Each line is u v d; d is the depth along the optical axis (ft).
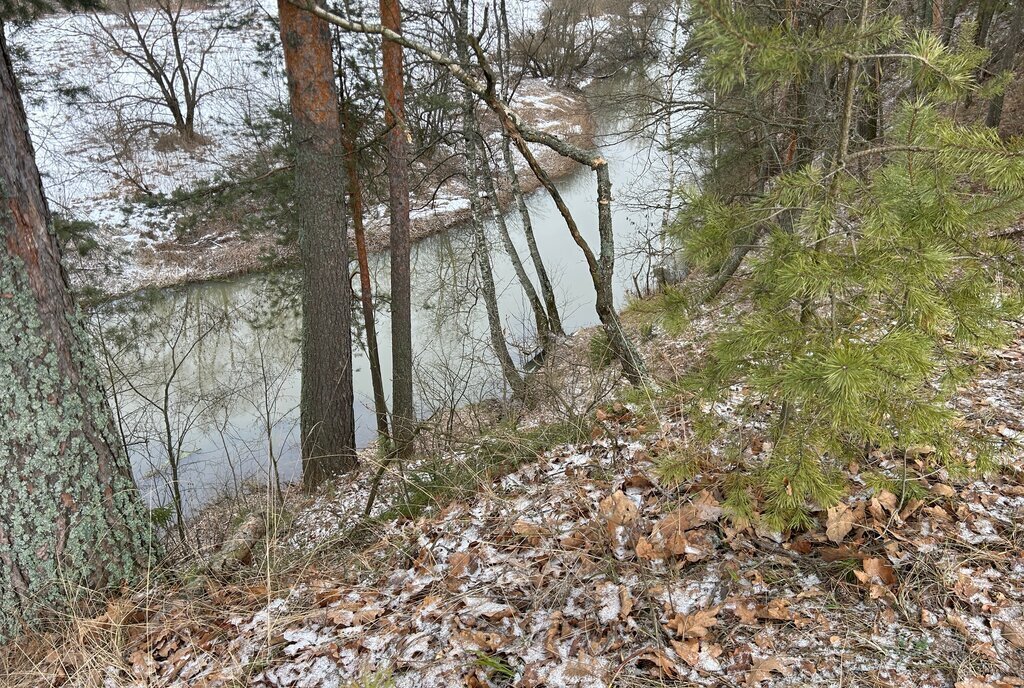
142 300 35.09
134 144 62.23
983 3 36.60
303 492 25.00
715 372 8.89
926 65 7.11
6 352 9.53
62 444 10.08
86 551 10.33
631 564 8.83
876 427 7.73
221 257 49.80
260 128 31.17
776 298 7.79
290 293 35.22
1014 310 8.05
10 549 9.60
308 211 24.40
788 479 7.93
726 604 7.84
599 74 74.69
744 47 6.69
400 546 11.32
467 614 8.45
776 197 7.39
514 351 36.01
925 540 8.38
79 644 8.89
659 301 9.18
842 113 7.43
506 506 11.38
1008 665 6.62
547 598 8.50
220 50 62.44
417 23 32.01
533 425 17.54
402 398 29.78
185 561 11.94
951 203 7.36
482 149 34.19
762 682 6.68
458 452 15.62
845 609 7.55
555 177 69.15
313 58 22.79
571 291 47.75
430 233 56.29
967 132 7.19
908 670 6.63
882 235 6.99
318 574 10.91
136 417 25.00
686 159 38.17
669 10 40.96
